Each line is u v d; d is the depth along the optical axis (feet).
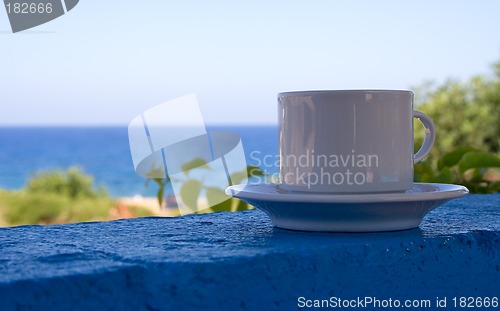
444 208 2.88
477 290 2.06
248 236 2.05
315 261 1.75
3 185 85.76
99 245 1.90
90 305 1.49
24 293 1.42
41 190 60.80
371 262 1.84
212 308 1.61
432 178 4.09
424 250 1.94
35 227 2.34
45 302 1.44
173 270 1.57
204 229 2.25
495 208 2.88
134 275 1.53
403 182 2.10
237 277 1.64
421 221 2.21
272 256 1.69
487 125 30.42
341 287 1.79
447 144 30.27
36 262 1.63
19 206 60.13
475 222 2.35
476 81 30.73
